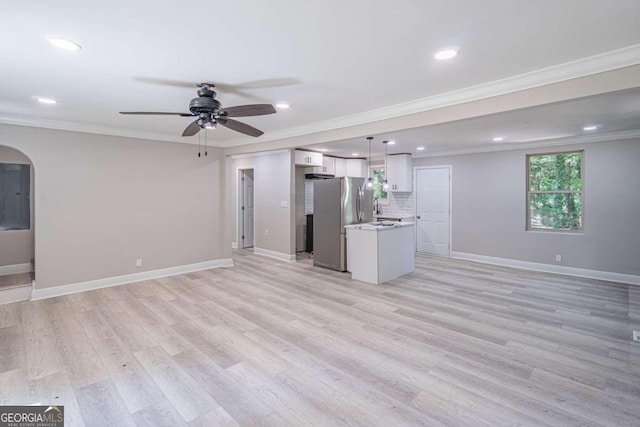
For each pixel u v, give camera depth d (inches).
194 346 117.0
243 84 116.0
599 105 137.3
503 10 71.0
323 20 75.0
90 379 96.7
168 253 215.9
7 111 151.6
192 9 69.9
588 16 73.3
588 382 94.3
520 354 110.7
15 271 204.4
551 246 225.8
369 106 144.3
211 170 235.6
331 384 94.0
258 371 100.9
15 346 116.6
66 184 175.8
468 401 86.0
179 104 141.3
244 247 323.0
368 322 137.8
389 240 203.5
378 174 338.6
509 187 244.4
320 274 219.3
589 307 155.3
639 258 194.4
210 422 78.9
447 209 282.2
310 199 321.7
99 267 187.8
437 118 130.6
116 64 98.7
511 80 109.7
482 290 182.5
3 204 201.3
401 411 82.2
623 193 199.0
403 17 73.7
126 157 196.4
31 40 83.4
